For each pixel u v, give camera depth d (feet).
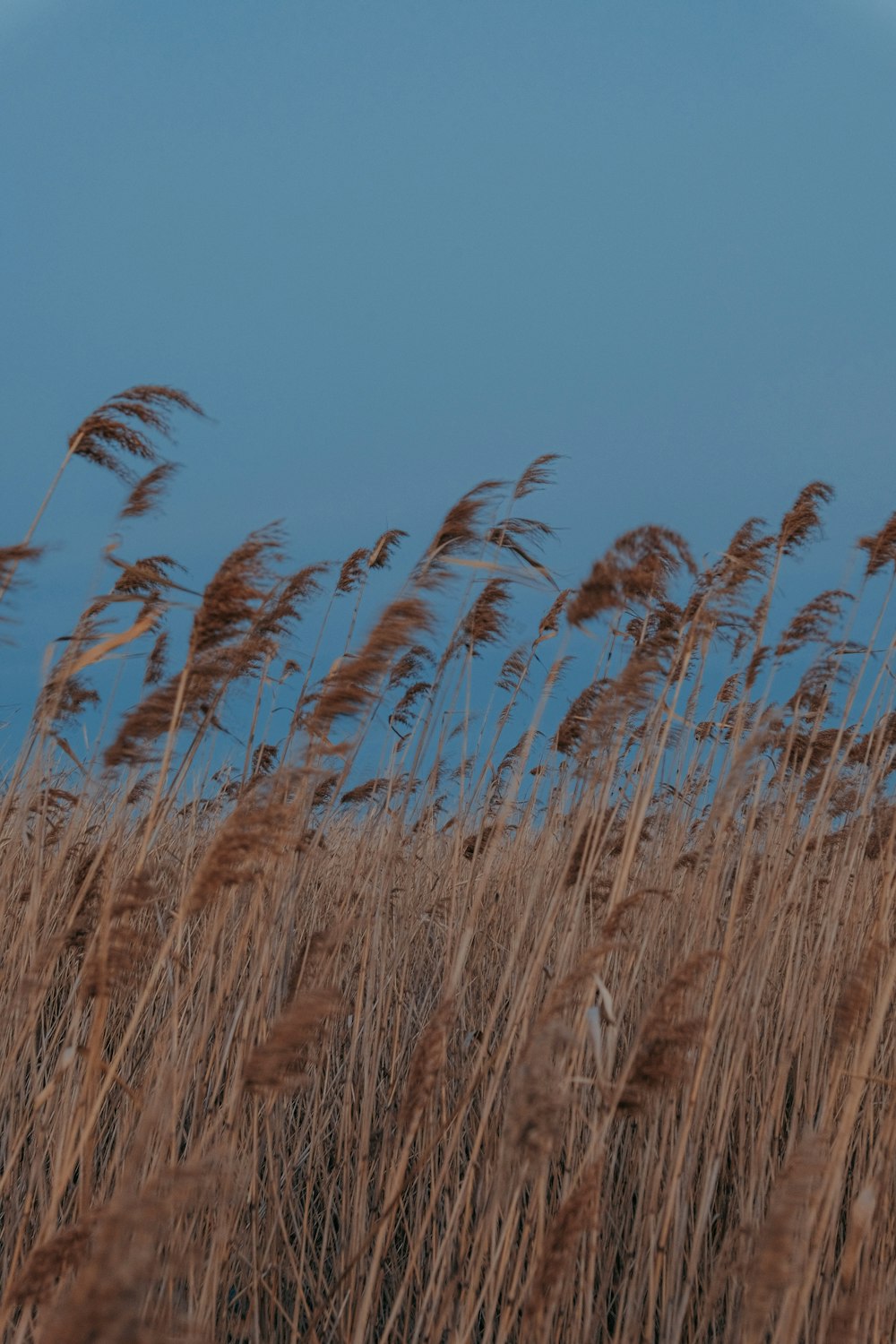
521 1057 10.55
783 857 15.03
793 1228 8.23
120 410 13.37
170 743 10.16
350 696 11.39
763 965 13.97
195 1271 11.03
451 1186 13.19
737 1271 9.52
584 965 9.29
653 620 15.10
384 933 16.48
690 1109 10.75
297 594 15.37
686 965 9.76
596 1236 10.76
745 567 14.64
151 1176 10.26
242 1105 12.26
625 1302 11.91
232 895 11.74
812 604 16.78
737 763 12.92
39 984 11.28
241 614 10.43
